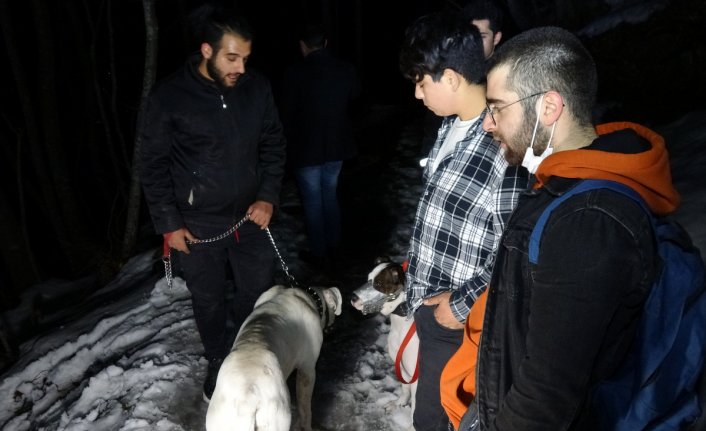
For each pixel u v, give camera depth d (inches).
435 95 76.8
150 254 234.8
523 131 54.7
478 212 76.7
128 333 163.2
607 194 47.8
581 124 53.5
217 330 133.8
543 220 50.2
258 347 96.9
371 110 406.0
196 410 130.6
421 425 93.9
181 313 169.5
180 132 112.9
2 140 282.8
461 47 72.7
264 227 125.9
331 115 172.1
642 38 239.6
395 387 135.0
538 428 49.1
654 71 237.3
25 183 295.1
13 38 257.9
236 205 121.5
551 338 47.6
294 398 133.3
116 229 281.0
